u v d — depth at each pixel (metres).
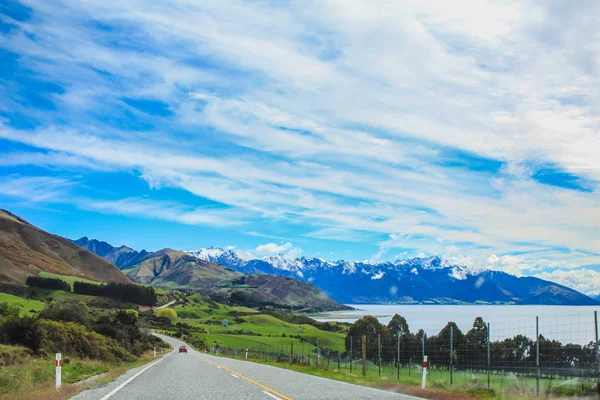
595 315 18.58
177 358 54.38
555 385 21.48
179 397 15.89
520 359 44.91
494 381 31.72
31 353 34.94
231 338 151.00
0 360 27.91
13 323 37.00
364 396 16.23
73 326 47.94
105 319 71.25
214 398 15.62
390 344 78.25
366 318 92.06
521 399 17.06
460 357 61.62
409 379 29.88
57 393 16.22
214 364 39.06
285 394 16.70
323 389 18.42
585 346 28.91
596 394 18.14
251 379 22.97
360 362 61.25
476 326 63.12
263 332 180.00
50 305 64.00
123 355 51.50
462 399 16.11
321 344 135.62
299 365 43.47
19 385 18.80
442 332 66.81
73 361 34.34
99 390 18.02
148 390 17.98
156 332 169.88
